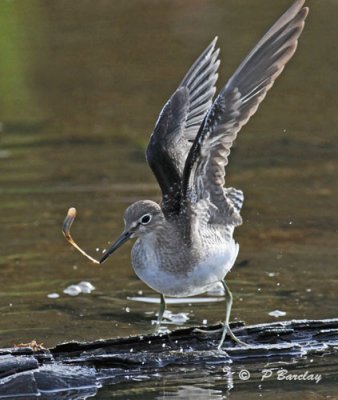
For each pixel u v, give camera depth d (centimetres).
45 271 1468
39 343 1205
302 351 1165
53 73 2353
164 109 1241
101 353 1135
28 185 1825
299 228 1611
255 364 1143
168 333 1162
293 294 1361
